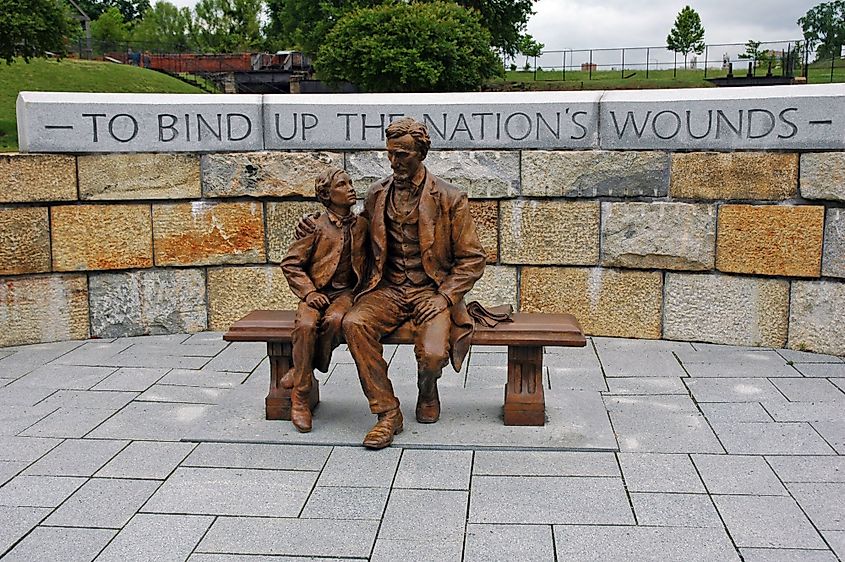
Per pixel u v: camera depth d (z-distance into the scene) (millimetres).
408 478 3842
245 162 6641
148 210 6641
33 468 4004
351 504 3568
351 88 23891
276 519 3432
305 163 6625
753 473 3859
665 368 5676
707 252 6258
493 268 6652
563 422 4562
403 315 4453
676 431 4434
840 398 4953
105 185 6523
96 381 5488
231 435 4426
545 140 6398
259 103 6598
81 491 3732
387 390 4328
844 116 5727
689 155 6191
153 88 25672
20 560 3113
